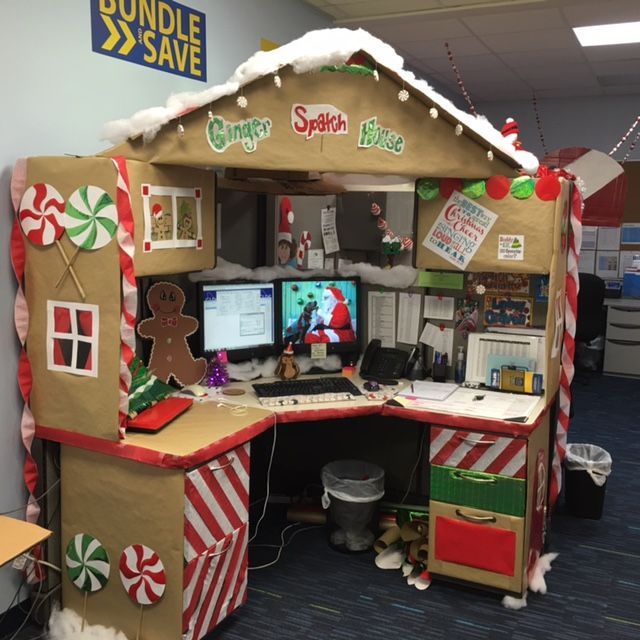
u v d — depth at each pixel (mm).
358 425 3074
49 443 2186
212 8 3012
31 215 2059
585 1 3824
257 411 2324
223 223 2930
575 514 3137
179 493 1938
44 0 2150
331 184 2902
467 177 2322
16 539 1693
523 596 2391
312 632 2232
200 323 2586
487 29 4441
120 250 1932
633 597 2461
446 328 2830
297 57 2094
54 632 2166
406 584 2525
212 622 2113
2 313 2119
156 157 2123
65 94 2256
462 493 2404
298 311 2857
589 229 6426
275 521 3027
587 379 5664
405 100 2174
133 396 2164
